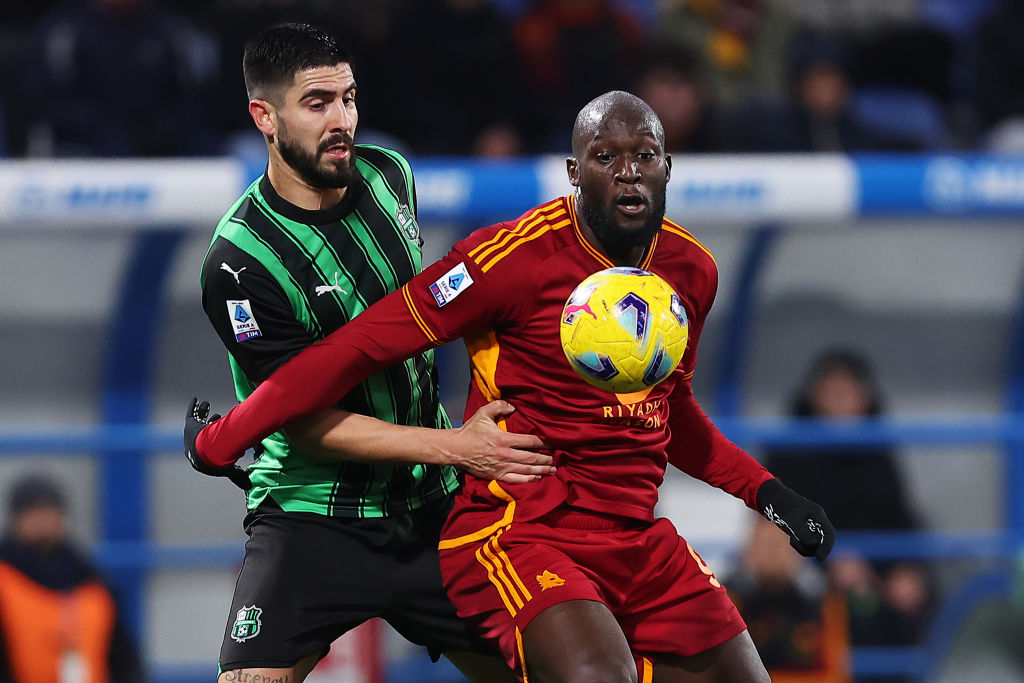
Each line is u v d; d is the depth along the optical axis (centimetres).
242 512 2242
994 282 2286
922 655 2214
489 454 1129
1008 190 2055
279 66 1149
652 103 2697
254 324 1191
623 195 1098
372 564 1245
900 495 2220
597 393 1135
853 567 2183
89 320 2153
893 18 3522
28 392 2155
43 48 2717
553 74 2898
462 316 1130
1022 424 2202
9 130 2736
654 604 1178
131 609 2175
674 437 1264
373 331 1128
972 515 2336
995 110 3222
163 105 2759
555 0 2912
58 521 2055
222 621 2202
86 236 2078
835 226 2188
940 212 2061
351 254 1206
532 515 1157
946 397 2314
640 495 1166
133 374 2184
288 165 1182
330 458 1166
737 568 2122
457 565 1194
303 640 1232
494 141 2747
